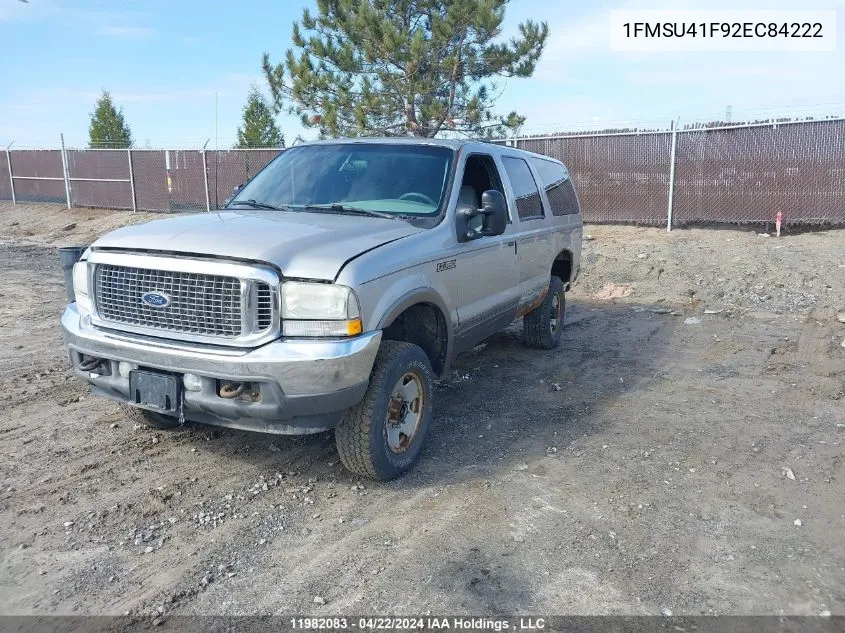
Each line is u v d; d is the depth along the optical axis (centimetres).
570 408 593
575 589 336
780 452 498
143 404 411
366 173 540
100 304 429
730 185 1361
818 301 984
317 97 1731
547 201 723
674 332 872
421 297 454
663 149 1415
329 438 517
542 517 404
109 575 343
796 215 1308
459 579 343
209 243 399
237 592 332
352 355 386
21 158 2525
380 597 329
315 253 396
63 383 629
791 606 325
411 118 1702
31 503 411
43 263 1448
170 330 404
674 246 1295
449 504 420
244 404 388
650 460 485
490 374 692
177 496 424
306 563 356
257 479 449
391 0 1691
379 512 409
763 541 381
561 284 788
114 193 2303
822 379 669
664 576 347
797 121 1276
